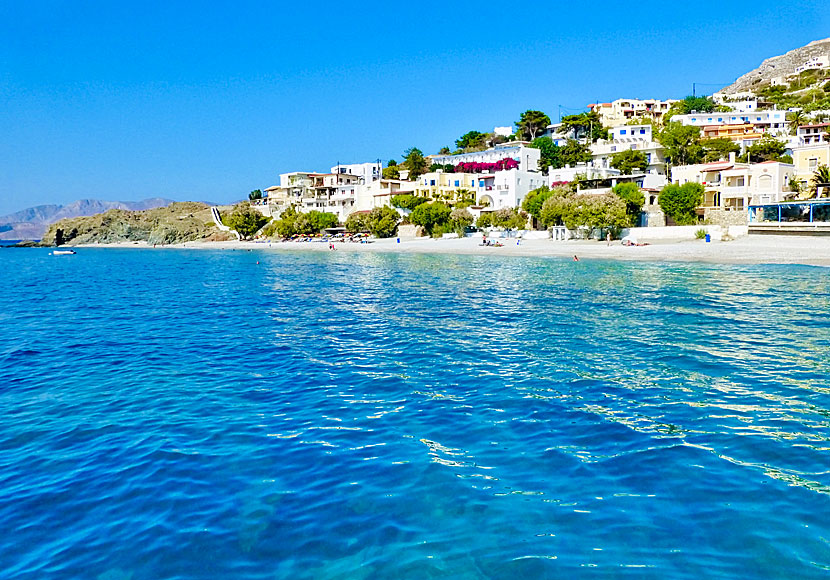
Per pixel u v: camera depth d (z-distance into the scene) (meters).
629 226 89.25
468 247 94.62
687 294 36.69
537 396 16.38
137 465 12.15
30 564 8.74
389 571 8.34
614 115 178.50
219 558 8.77
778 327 25.48
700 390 16.66
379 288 46.84
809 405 15.12
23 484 11.35
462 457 12.23
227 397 17.06
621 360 20.47
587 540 8.98
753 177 87.06
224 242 166.25
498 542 9.00
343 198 153.38
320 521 9.75
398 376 18.98
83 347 25.06
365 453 12.55
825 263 52.75
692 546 8.77
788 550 8.61
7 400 17.11
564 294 38.88
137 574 8.45
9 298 45.78
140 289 52.00
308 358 22.06
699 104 168.62
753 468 11.37
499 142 176.25
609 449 12.48
